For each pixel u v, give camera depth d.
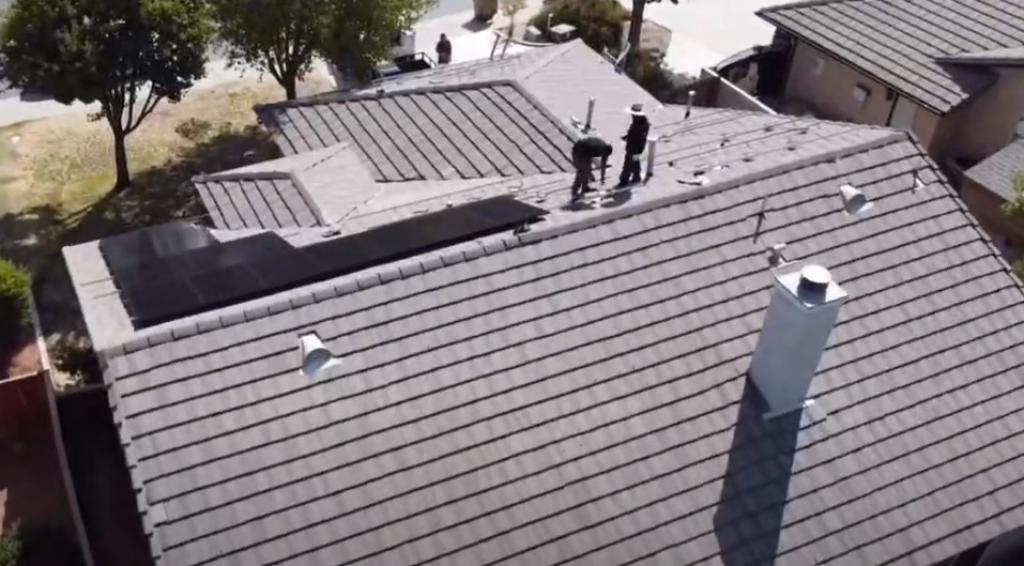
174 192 28.70
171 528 12.18
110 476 20.06
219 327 13.28
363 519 12.70
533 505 13.29
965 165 31.30
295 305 13.66
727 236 15.86
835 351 15.48
